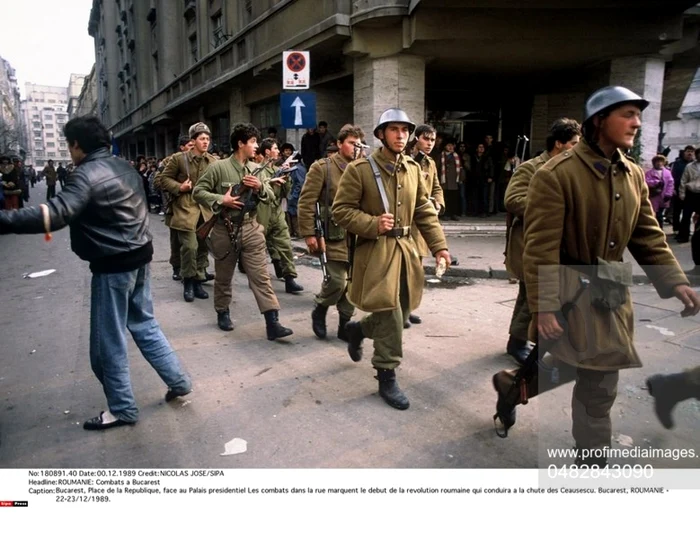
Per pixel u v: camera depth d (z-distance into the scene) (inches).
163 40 1066.1
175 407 131.1
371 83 423.2
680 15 378.6
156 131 1275.8
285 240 245.9
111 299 117.4
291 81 317.4
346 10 418.9
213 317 208.2
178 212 229.0
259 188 173.3
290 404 132.0
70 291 253.8
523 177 145.3
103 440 116.6
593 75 462.3
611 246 88.9
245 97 674.8
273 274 289.7
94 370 121.8
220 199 175.9
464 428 119.6
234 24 709.9
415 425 121.3
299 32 481.7
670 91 620.7
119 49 1737.2
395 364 129.3
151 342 128.0
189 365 157.3
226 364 158.1
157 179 232.2
